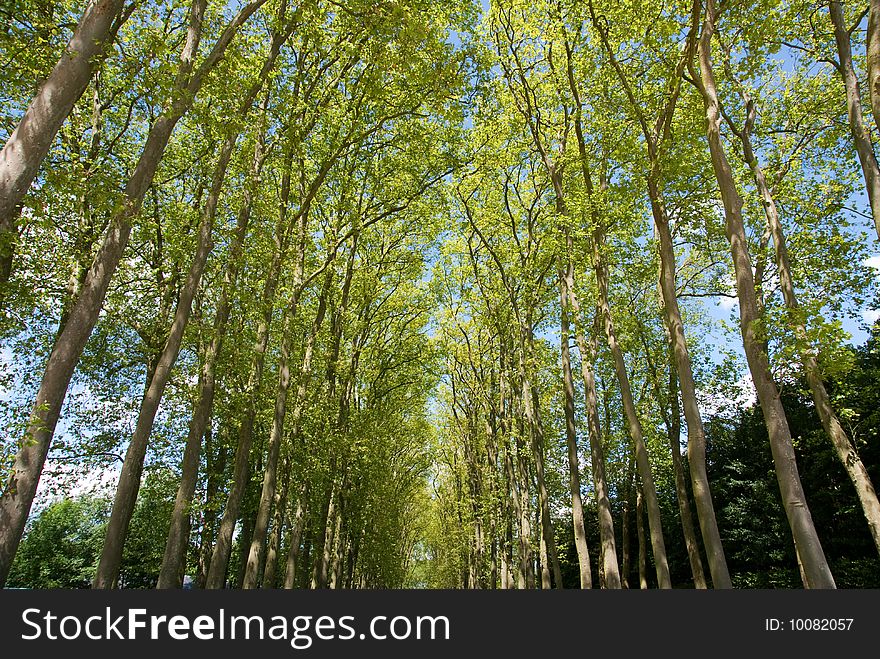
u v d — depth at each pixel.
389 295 28.00
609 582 14.47
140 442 10.26
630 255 18.27
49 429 7.94
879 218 9.20
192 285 11.57
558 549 27.06
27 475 8.89
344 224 17.97
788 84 16.23
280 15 11.61
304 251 17.41
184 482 11.74
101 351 16.75
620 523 34.00
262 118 13.12
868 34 7.68
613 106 15.59
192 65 9.87
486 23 19.12
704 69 10.14
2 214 5.98
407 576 73.31
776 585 24.64
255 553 14.46
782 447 8.03
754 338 8.33
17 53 8.17
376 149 17.53
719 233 17.38
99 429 17.70
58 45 8.80
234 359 15.34
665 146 12.75
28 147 6.22
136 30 12.57
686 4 11.50
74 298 12.38
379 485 31.75
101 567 9.41
